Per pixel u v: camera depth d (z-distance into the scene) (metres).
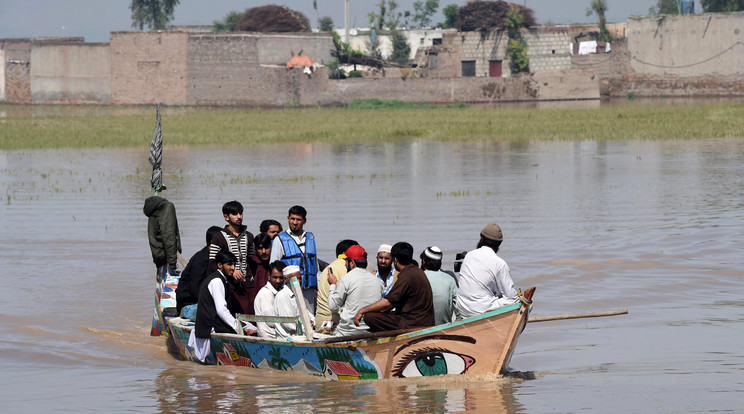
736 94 157.25
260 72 157.25
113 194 45.84
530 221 35.50
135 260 29.39
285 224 35.00
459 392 16.34
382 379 17.31
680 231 32.66
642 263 27.50
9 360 19.31
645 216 36.22
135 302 24.38
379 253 19.41
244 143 79.12
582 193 43.59
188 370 18.56
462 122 100.69
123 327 22.16
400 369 17.19
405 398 16.09
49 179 52.91
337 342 17.20
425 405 15.66
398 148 72.56
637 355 18.47
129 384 17.50
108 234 34.12
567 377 17.17
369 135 85.25
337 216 37.19
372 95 156.00
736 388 16.27
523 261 27.94
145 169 57.78
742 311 21.80
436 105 151.38
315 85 156.25
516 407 15.48
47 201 43.62
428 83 155.75
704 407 15.29
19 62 175.62
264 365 18.48
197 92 160.50
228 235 19.97
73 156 68.25
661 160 58.28
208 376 18.08
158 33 161.88
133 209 40.69
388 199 42.38
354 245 19.25
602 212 37.47
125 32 164.50
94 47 167.75
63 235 33.97
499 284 17.50
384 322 17.36
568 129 86.50
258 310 19.55
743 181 46.59
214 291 18.86
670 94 161.88
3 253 30.61
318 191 45.75
